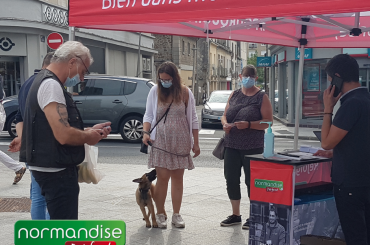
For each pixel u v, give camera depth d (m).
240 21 5.64
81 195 6.46
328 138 3.18
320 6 3.14
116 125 13.11
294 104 20.64
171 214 5.47
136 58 34.41
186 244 4.34
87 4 4.13
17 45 20.89
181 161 4.83
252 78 4.94
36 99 2.96
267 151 3.68
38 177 3.06
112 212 5.53
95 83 13.23
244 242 4.41
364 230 3.18
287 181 3.51
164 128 4.80
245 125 4.83
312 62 19.77
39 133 2.97
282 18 5.05
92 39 26.20
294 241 3.59
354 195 3.13
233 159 5.00
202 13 3.59
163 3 3.76
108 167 9.02
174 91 4.82
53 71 3.07
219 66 60.72
